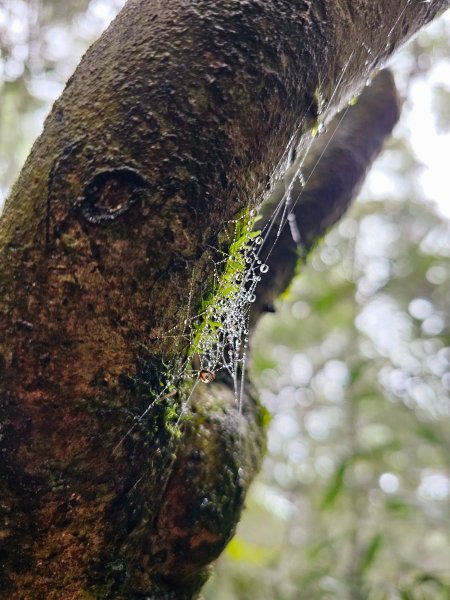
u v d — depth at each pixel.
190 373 0.36
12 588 0.31
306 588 1.19
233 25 0.31
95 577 0.33
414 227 1.61
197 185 0.30
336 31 0.34
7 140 1.16
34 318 0.29
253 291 0.48
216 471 0.37
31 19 1.04
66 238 0.29
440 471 1.60
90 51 0.32
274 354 1.79
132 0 0.33
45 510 0.30
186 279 0.31
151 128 0.29
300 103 0.34
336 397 1.74
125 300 0.29
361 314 1.64
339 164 0.60
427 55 1.23
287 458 1.87
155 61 0.30
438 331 1.42
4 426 0.29
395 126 0.67
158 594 0.36
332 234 1.59
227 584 1.32
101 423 0.30
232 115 0.30
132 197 0.29
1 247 0.30
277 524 1.86
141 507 0.33
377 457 1.29
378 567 1.36
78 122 0.30
